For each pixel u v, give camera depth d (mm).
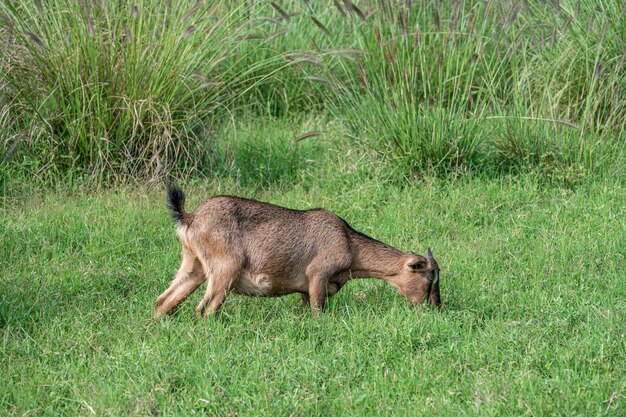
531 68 28016
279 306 17906
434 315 16531
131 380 13938
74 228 21188
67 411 13320
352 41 31203
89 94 24281
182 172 24828
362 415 13023
